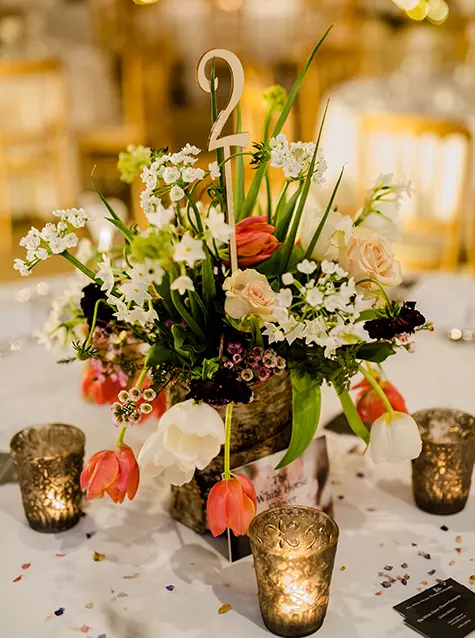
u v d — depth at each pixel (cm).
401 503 116
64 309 121
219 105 546
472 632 91
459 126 259
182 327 96
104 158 453
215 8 550
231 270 96
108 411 140
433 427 117
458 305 165
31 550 106
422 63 407
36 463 104
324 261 90
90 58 471
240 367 95
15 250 408
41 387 148
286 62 548
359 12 556
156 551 106
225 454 93
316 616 90
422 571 101
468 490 112
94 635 91
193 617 94
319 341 92
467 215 294
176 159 92
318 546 93
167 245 83
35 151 407
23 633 91
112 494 95
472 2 533
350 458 127
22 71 374
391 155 291
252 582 100
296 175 94
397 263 98
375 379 115
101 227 140
